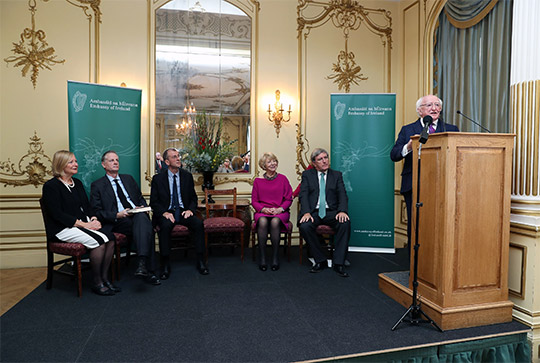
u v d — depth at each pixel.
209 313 2.59
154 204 3.64
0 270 3.88
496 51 3.45
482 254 2.41
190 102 4.54
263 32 4.71
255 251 4.42
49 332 2.29
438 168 2.39
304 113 4.83
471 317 2.38
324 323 2.43
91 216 3.24
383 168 4.27
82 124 3.72
